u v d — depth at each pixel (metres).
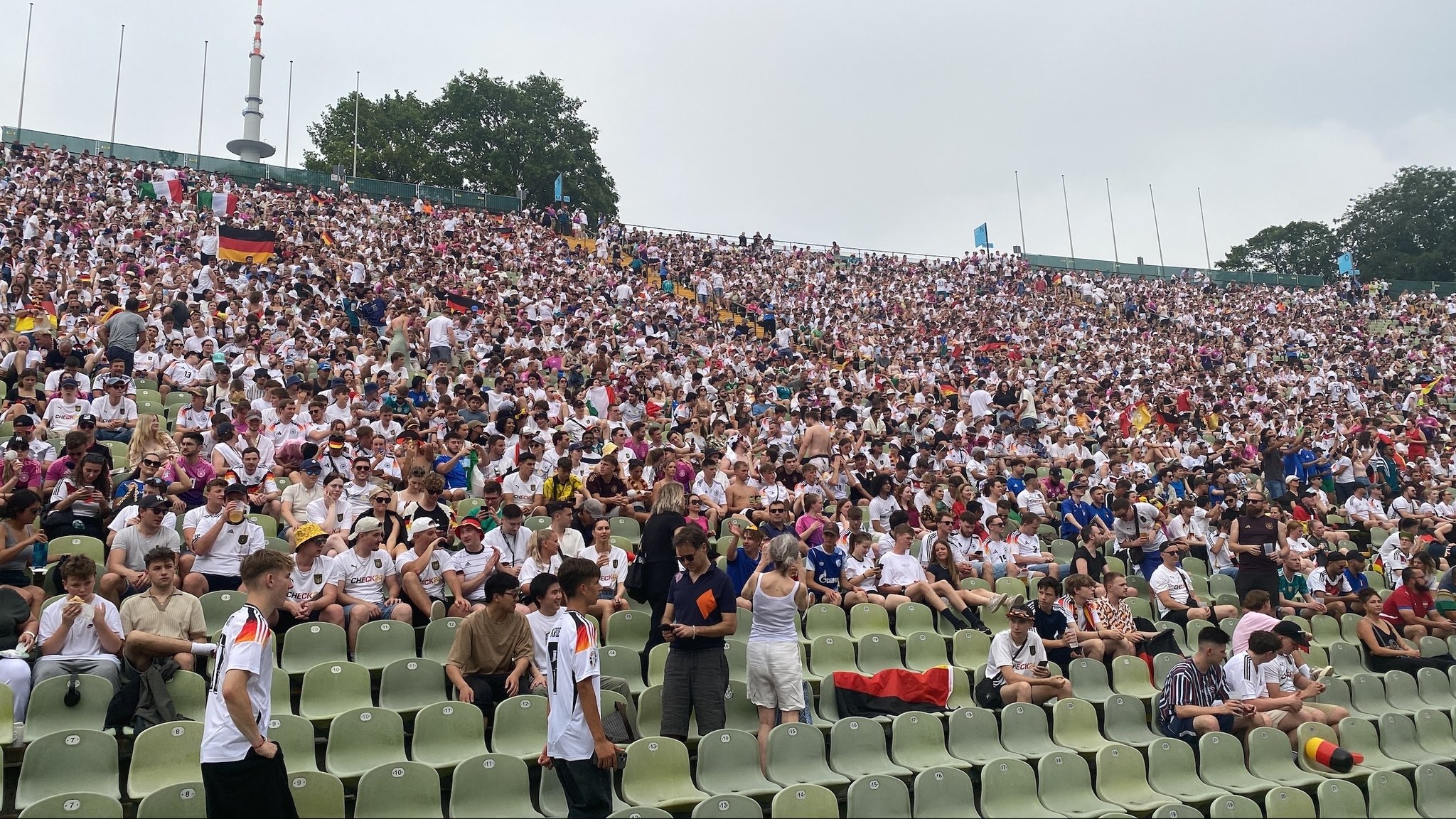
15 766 7.58
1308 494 20.44
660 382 24.36
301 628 9.38
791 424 20.67
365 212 45.38
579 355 25.34
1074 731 10.19
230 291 24.47
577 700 6.85
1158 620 13.95
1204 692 10.36
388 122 68.31
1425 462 24.91
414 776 7.28
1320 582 14.64
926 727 9.52
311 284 27.39
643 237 51.97
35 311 18.28
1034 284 55.59
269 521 11.79
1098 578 14.12
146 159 49.03
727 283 45.91
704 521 14.00
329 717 8.60
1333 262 94.69
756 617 9.18
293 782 6.70
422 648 9.95
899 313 46.28
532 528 12.65
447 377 18.77
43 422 13.30
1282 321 53.75
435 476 11.66
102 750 7.23
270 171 50.75
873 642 11.28
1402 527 17.86
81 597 8.40
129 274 22.97
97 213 33.41
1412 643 13.88
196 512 10.50
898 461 18.27
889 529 14.44
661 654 9.88
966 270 56.75
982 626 12.80
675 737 8.49
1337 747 10.07
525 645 9.14
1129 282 61.50
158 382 16.88
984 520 16.05
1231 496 17.33
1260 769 9.98
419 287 30.98
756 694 9.09
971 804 8.52
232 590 9.97
